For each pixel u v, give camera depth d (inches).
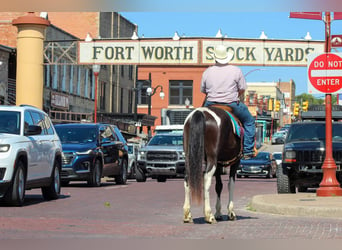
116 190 893.2
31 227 440.5
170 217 531.8
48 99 1971.0
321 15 761.6
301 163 762.8
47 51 1953.7
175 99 3097.9
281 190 775.7
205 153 468.8
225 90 504.4
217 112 474.6
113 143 1067.3
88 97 2389.3
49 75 1982.0
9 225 448.5
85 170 949.8
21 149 607.2
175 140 1244.5
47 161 683.4
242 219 514.6
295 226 457.4
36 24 1503.4
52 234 405.7
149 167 1198.9
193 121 456.4
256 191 924.0
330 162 669.9
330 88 670.5
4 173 588.1
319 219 511.5
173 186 1019.9
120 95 2851.9
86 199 719.1
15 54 1784.0
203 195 482.6
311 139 805.9
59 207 612.1
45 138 686.5
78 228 439.8
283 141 834.2
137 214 556.7
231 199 508.7
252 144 512.4
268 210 568.7
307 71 675.4
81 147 958.4
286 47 1502.2
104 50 1549.0
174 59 1520.7
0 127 633.6
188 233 417.4
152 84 3102.9
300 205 553.9
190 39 1514.5
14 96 1798.7
